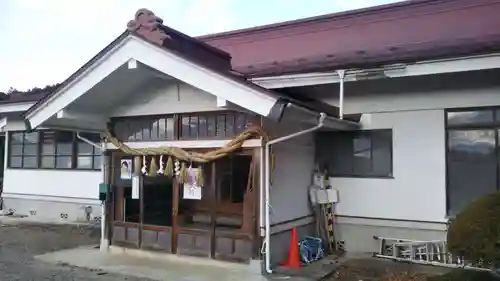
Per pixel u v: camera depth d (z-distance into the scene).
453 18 8.91
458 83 7.62
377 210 8.37
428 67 6.75
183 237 7.64
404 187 8.12
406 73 6.89
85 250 8.68
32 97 12.21
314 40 10.33
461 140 7.69
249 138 6.94
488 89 7.41
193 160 7.35
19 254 8.38
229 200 7.22
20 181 13.46
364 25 9.83
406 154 8.11
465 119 7.66
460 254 5.26
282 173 7.46
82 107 8.02
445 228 7.71
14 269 7.29
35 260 7.89
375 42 9.49
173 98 7.76
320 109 7.45
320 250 7.84
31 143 13.34
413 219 8.01
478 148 7.55
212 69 6.46
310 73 7.63
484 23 8.55
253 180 6.96
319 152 8.94
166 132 7.90
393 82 8.16
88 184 12.22
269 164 6.92
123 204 8.43
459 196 7.68
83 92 7.47
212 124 7.41
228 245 7.18
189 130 7.64
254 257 6.89
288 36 10.73
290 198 7.71
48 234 10.55
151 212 8.05
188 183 7.58
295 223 7.82
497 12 8.54
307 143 8.54
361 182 8.54
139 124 8.23
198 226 7.51
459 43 7.18
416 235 7.97
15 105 11.98
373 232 8.38
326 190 8.61
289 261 7.26
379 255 7.98
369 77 7.21
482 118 7.52
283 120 6.68
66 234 10.55
